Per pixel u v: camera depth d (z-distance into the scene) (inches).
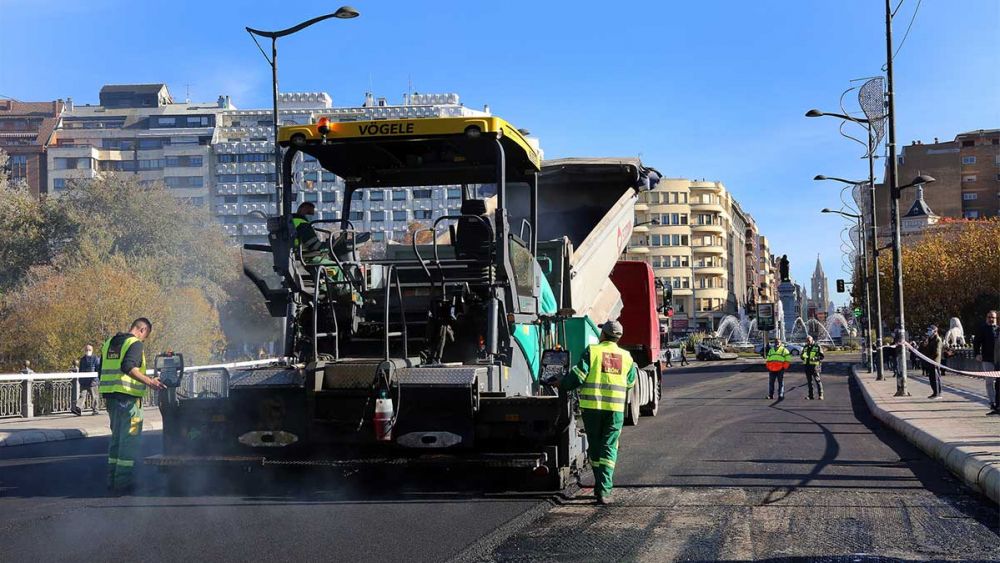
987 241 2222.0
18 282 2137.1
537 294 417.1
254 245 384.2
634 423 668.7
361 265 390.6
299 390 353.7
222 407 362.9
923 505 336.5
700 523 302.7
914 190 4141.2
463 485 379.2
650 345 735.7
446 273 394.0
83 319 1326.3
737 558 253.4
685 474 415.2
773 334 2965.1
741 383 1428.4
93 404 906.7
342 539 278.2
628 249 696.4
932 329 891.4
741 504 338.6
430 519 309.3
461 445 345.7
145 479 405.7
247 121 4692.4
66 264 1980.8
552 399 349.1
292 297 382.9
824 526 297.3
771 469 431.8
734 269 6008.9
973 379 1256.2
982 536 281.9
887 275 2399.1
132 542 275.9
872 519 309.1
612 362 347.6
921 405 781.3
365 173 431.8
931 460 465.7
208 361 1492.4
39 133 4562.0
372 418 348.2
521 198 466.3
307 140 383.6
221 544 272.5
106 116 4692.4
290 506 335.9
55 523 306.7
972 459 393.7
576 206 664.4
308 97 4719.5
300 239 385.1
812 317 4047.7
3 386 820.0
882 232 3508.9
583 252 545.3
